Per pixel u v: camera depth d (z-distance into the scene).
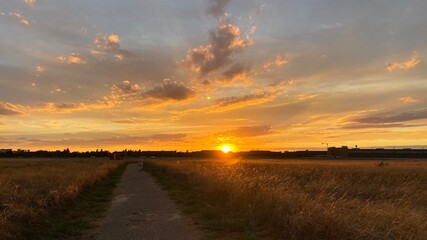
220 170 26.05
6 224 10.48
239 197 14.55
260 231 10.73
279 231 10.21
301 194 12.77
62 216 14.02
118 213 14.87
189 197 18.86
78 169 42.72
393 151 157.38
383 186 20.84
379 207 10.80
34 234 10.73
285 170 33.16
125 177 39.81
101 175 35.12
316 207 10.05
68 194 17.59
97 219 13.55
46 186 20.55
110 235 10.92
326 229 9.13
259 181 17.03
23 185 21.44
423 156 142.00
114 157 131.62
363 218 9.48
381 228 8.95
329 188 19.50
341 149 152.62
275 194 12.77
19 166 64.62
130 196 20.91
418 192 17.77
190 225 12.05
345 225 8.97
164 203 17.56
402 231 8.84
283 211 10.99
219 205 15.24
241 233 10.69
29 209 12.60
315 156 156.88
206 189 20.08
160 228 11.73
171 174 38.41
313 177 28.69
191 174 29.95
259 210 12.19
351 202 11.48
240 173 22.23
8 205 12.79
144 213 14.73
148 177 39.16
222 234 10.66
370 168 36.47
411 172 31.72
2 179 24.59
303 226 9.51
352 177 28.86
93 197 20.16
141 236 10.70
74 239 10.50
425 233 8.95
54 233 11.00
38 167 54.97
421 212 11.74
